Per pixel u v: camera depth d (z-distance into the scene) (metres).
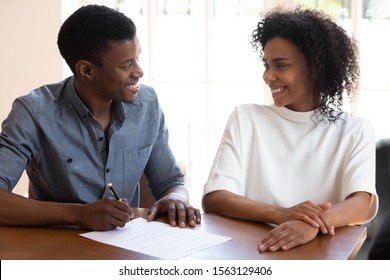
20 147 2.54
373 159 2.56
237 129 2.66
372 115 4.50
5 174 2.47
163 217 2.39
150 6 4.89
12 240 2.12
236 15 4.78
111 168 2.71
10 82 5.11
